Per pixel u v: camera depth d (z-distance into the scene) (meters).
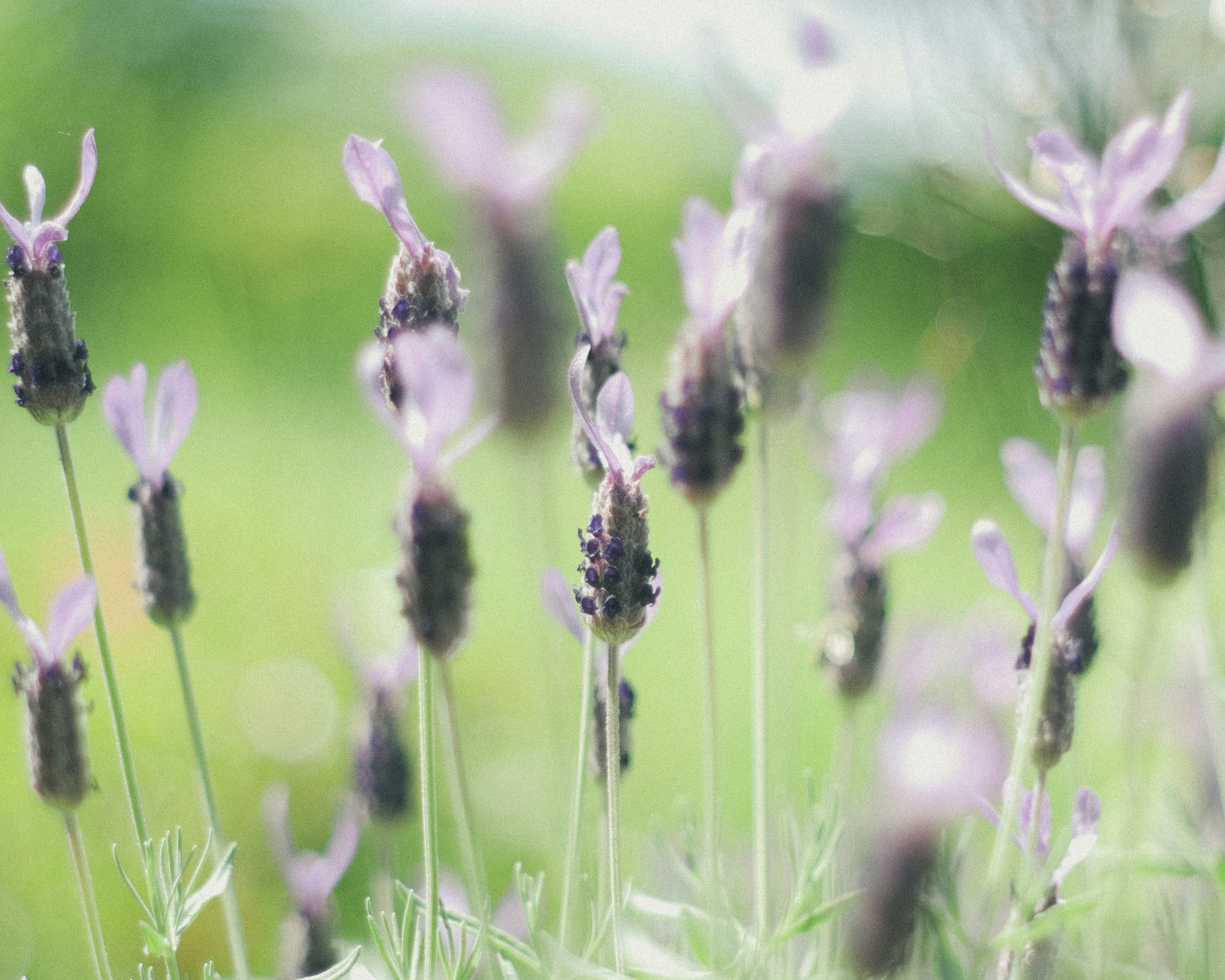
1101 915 0.52
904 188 0.86
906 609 0.64
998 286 1.56
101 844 0.77
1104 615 0.71
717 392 0.49
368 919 0.48
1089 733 0.73
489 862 0.79
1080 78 0.72
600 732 0.51
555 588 0.50
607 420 0.46
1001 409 1.02
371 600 0.96
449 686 0.46
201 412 1.46
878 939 0.45
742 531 1.20
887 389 0.59
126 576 0.93
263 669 0.93
